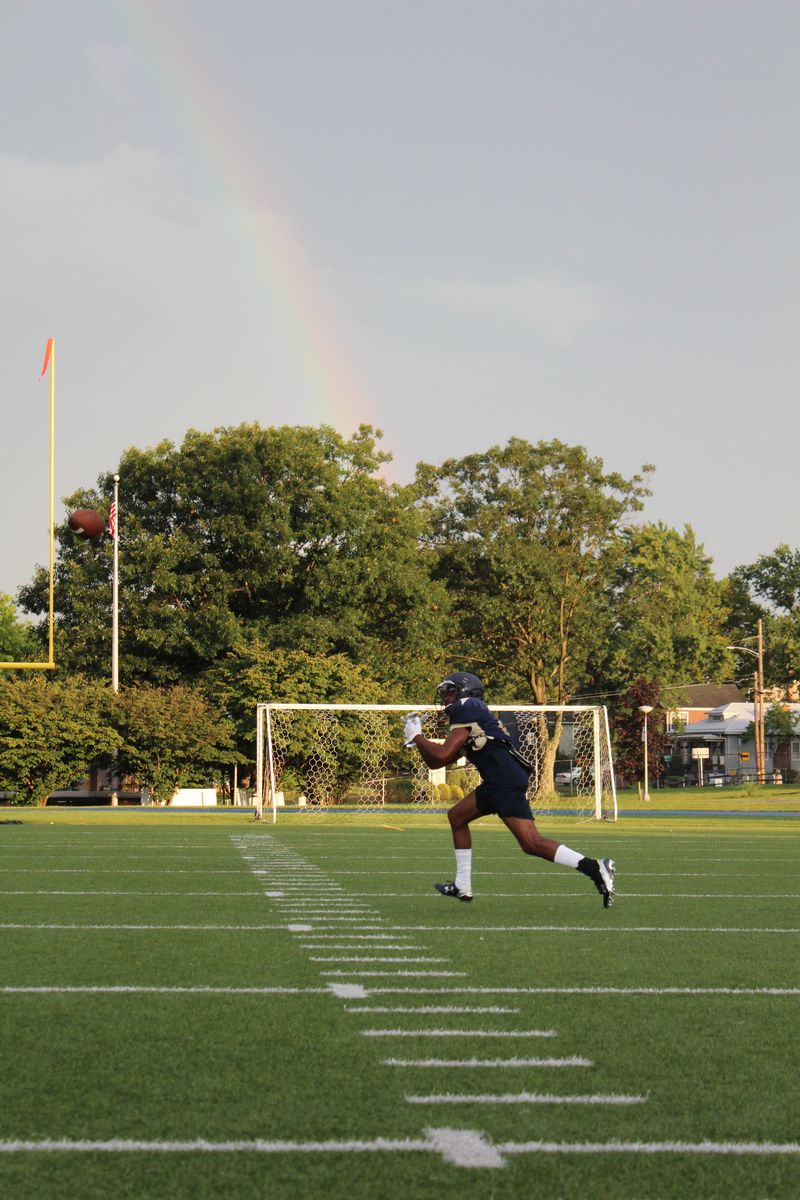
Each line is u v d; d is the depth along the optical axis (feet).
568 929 81.76
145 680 435.53
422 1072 43.57
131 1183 32.09
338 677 382.42
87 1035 48.93
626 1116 38.63
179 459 455.63
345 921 84.74
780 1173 33.60
